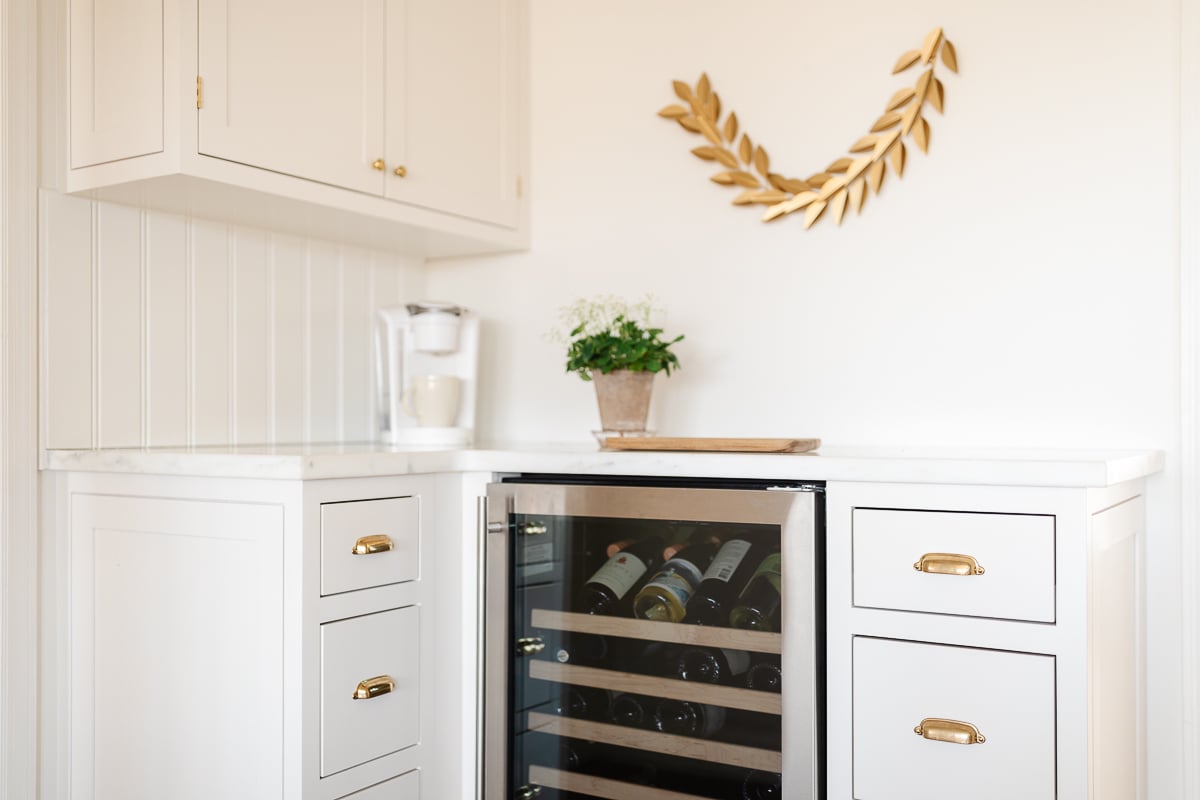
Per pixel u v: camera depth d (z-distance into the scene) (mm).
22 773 1763
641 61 2309
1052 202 1891
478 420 2504
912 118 2000
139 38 1715
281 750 1573
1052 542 1378
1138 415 1812
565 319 2391
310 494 1566
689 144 2246
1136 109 1822
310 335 2273
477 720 1864
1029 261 1908
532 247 2436
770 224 2152
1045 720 1379
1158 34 1805
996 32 1939
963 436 1961
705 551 1643
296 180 1854
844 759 1511
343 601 1626
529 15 2449
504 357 2471
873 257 2047
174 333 2004
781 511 1561
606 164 2344
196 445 2041
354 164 1968
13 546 1743
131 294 1931
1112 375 1836
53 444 1808
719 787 1642
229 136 1736
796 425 2119
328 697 1599
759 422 2156
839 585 1521
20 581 1756
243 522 1618
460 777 1868
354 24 1975
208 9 1707
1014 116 1924
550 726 1797
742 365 2178
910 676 1468
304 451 1842
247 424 2141
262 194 1818
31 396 1775
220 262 2088
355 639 1649
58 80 1816
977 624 1424
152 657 1724
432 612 1809
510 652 1826
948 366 1977
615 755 1740
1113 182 1840
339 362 2338
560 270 2398
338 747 1617
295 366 2240
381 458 1681
